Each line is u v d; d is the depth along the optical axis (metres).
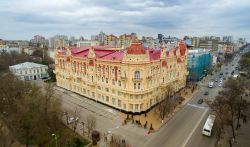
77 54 109.31
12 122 65.56
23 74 145.62
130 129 69.50
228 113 63.03
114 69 85.19
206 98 104.75
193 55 142.88
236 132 66.81
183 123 74.56
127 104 82.44
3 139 52.28
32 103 65.50
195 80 141.25
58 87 125.19
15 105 73.00
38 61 188.25
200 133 66.81
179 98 95.44
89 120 68.94
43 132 61.59
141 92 80.62
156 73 89.81
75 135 64.75
